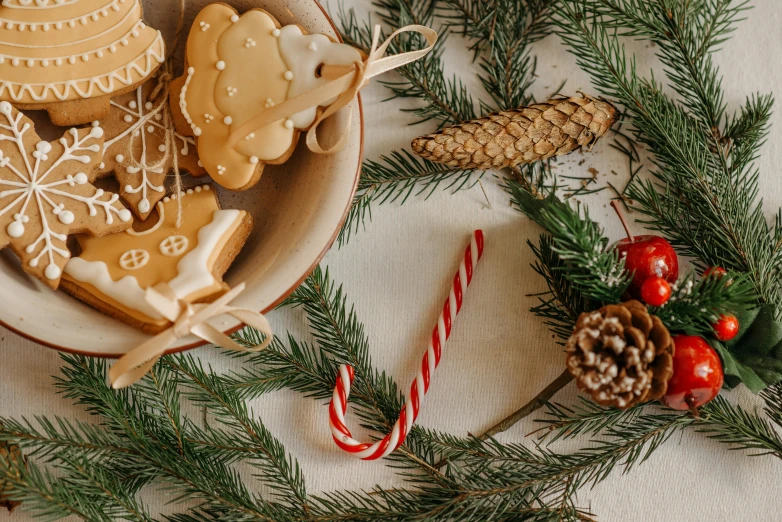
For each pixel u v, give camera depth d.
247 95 0.76
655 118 0.81
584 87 0.84
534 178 0.84
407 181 0.83
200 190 0.79
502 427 0.83
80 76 0.76
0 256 0.77
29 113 0.79
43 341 0.75
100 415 0.83
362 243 0.84
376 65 0.75
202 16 0.77
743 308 0.76
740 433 0.81
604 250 0.80
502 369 0.84
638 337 0.75
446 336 0.82
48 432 0.79
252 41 0.76
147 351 0.73
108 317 0.76
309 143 0.76
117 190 0.79
